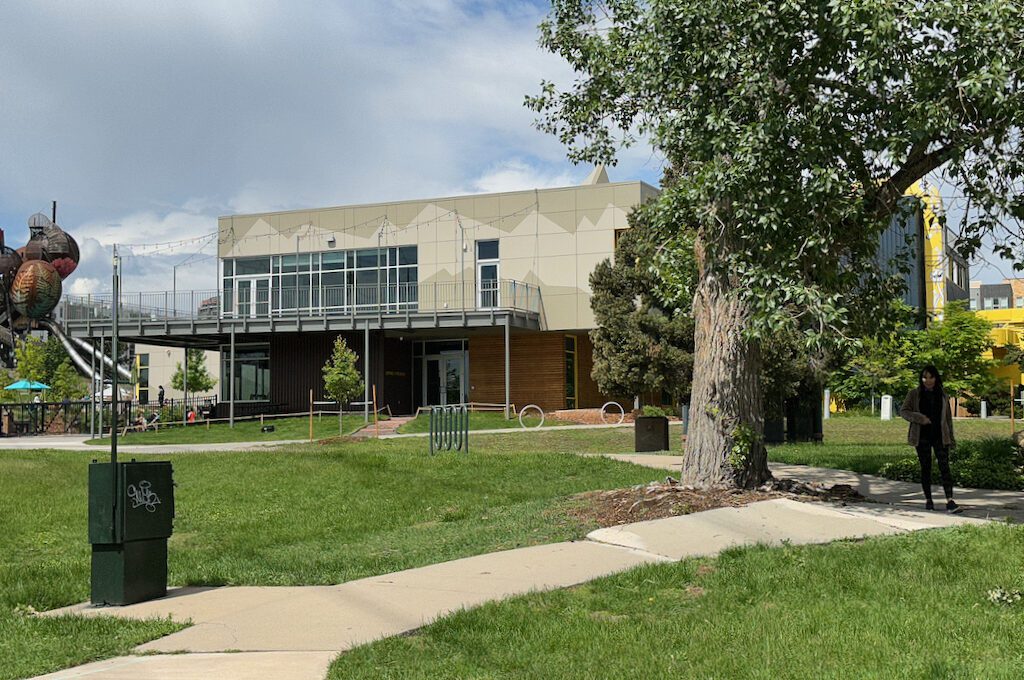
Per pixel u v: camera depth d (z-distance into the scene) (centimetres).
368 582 798
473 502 1312
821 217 1038
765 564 780
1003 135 1023
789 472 1513
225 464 1830
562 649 577
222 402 4253
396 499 1358
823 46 1042
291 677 537
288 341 4056
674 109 1152
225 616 698
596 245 3744
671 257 1255
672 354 3059
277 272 4191
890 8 947
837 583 717
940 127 985
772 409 2103
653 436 2084
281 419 3741
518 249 3844
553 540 950
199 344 4381
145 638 642
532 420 3353
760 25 1017
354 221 4075
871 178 1116
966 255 1132
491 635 607
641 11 1224
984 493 1260
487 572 806
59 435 3747
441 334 3906
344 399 3381
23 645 634
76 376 5006
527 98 1395
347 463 1744
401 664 557
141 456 2070
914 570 757
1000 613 632
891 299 1276
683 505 1045
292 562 938
